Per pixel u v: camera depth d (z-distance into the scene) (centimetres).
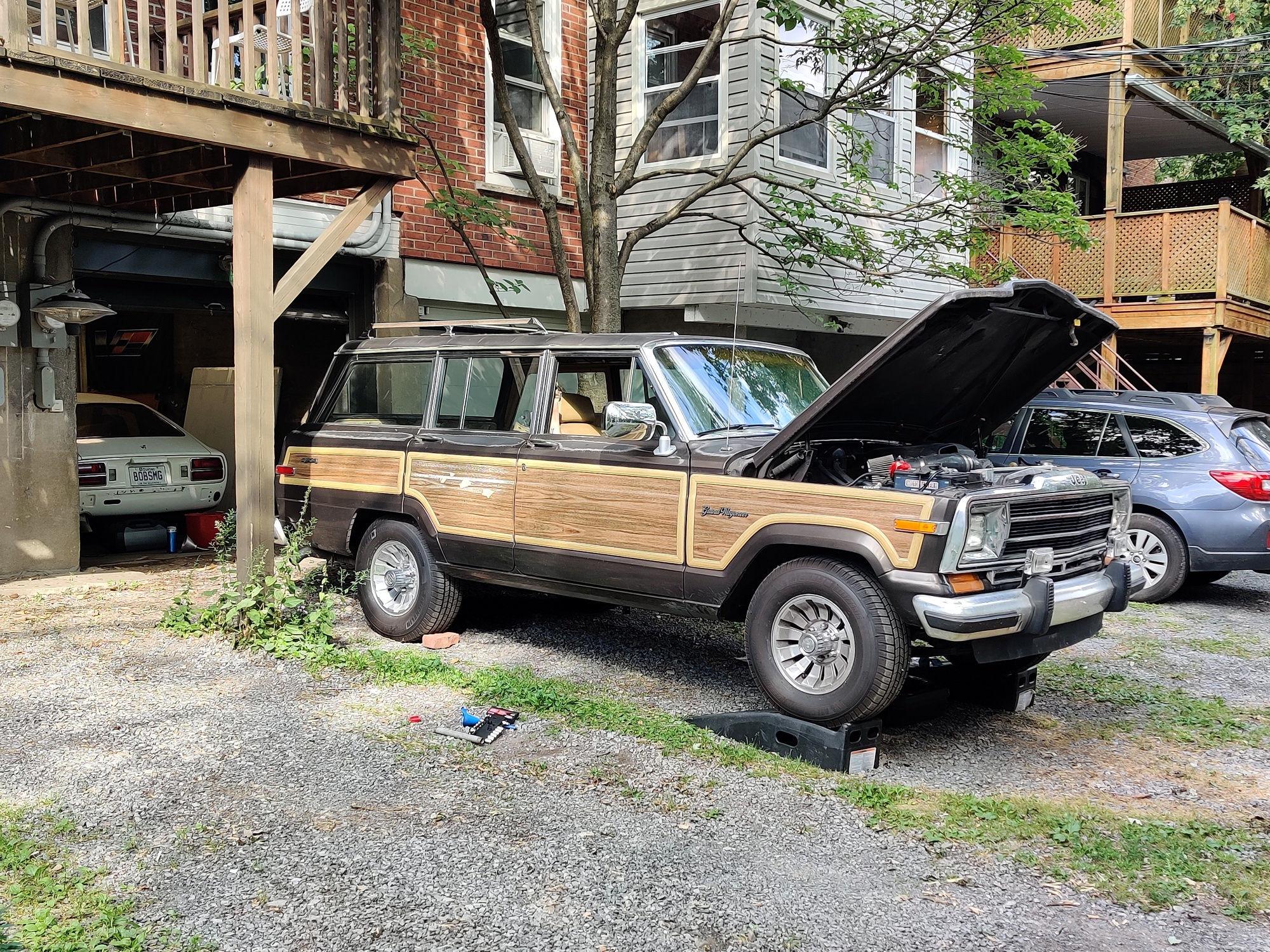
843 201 1143
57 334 866
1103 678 664
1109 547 584
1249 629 827
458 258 1177
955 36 1330
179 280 969
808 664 518
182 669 615
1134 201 2178
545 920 347
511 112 1023
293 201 1011
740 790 461
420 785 457
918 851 409
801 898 368
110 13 610
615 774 474
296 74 714
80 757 477
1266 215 2002
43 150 709
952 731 562
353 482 720
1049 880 388
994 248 1614
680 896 366
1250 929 356
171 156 738
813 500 510
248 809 427
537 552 621
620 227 1327
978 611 472
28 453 868
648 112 1305
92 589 828
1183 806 465
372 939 332
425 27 1136
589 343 623
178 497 1037
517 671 625
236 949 324
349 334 1111
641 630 748
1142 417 925
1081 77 1551
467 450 658
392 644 689
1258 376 2069
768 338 1491
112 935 328
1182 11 1658
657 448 569
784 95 1248
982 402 643
